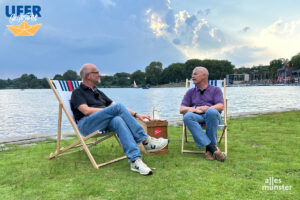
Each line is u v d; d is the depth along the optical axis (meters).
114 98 26.19
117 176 2.40
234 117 6.99
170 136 4.55
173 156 3.14
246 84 120.00
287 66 121.25
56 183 2.23
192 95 3.51
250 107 12.90
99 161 2.97
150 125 3.32
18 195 1.98
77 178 2.36
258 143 3.82
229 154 3.20
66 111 2.91
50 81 3.00
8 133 6.88
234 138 4.21
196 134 2.96
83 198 1.91
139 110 12.95
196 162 2.86
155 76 139.75
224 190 2.04
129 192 2.01
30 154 3.34
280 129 5.02
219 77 128.25
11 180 2.32
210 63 129.25
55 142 4.21
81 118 2.90
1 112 12.81
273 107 12.78
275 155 3.11
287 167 2.63
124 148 2.59
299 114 7.32
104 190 2.06
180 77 133.25
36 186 2.17
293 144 3.71
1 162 2.93
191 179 2.29
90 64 2.97
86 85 3.00
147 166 2.65
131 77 140.62
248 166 2.68
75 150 3.56
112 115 2.71
